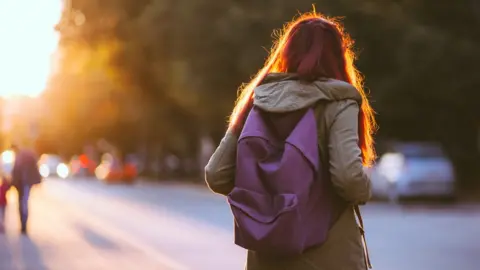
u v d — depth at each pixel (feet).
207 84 114.73
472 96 104.22
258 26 104.94
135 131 208.44
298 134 10.64
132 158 241.14
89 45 165.37
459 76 101.76
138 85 171.73
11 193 137.90
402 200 91.35
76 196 118.93
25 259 42.60
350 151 10.55
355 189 10.50
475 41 106.93
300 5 101.76
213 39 111.55
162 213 80.23
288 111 10.82
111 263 40.86
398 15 102.99
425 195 87.51
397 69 103.60
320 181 10.73
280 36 13.28
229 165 11.38
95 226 64.90
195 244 50.31
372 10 100.78
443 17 108.06
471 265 40.01
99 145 294.87
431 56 99.71
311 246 10.58
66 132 298.35
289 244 10.19
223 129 151.64
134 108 183.93
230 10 108.99
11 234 57.67
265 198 10.46
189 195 121.60
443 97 103.86
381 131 117.08
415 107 106.11
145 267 39.19
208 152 171.01
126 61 162.91
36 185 58.65
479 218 70.38
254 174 10.60
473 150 118.42
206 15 113.91
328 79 11.16
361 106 11.53
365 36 102.53
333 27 11.69
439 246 48.91
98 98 190.19
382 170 91.50
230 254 44.83
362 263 11.02
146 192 133.39
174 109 178.60
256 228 10.22
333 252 10.78
